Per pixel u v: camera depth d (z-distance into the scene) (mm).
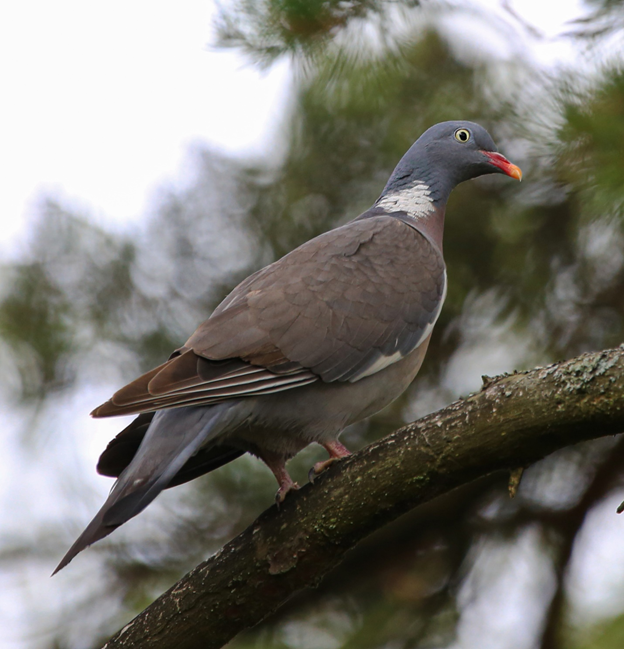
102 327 12820
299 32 9617
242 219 13445
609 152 9250
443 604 10938
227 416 7449
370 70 10500
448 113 11844
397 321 8445
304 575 6977
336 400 8133
